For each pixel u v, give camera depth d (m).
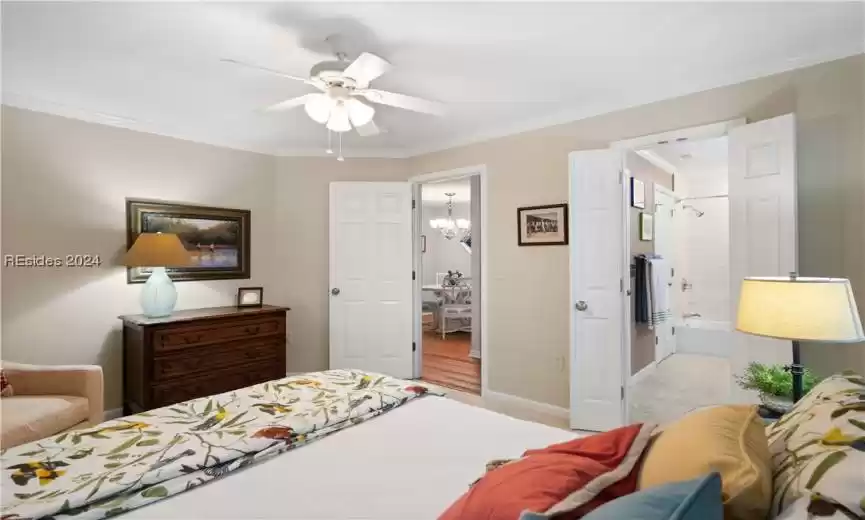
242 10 2.06
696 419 1.07
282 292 4.59
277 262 4.58
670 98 3.05
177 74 2.79
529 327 3.77
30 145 3.12
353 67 2.05
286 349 4.36
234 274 4.23
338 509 1.18
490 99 3.25
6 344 3.04
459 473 1.38
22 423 2.24
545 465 0.98
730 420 1.02
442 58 2.57
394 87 3.01
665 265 4.94
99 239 3.43
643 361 4.74
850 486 0.73
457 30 2.26
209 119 3.67
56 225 3.23
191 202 3.97
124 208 3.56
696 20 2.17
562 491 0.89
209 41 2.37
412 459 1.47
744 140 2.69
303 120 3.71
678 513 0.64
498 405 3.87
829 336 1.56
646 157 4.95
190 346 3.39
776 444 1.06
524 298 3.80
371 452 1.52
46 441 1.47
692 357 5.54
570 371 3.42
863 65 2.39
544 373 3.69
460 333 7.62
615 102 3.25
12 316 3.06
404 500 1.23
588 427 3.35
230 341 3.62
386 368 4.64
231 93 3.10
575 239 3.40
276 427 1.59
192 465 1.32
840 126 2.46
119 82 2.90
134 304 3.60
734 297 2.74
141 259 3.26
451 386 4.48
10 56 2.53
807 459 0.88
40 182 3.16
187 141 3.95
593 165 3.33
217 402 1.86
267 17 2.12
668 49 2.48
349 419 1.75
